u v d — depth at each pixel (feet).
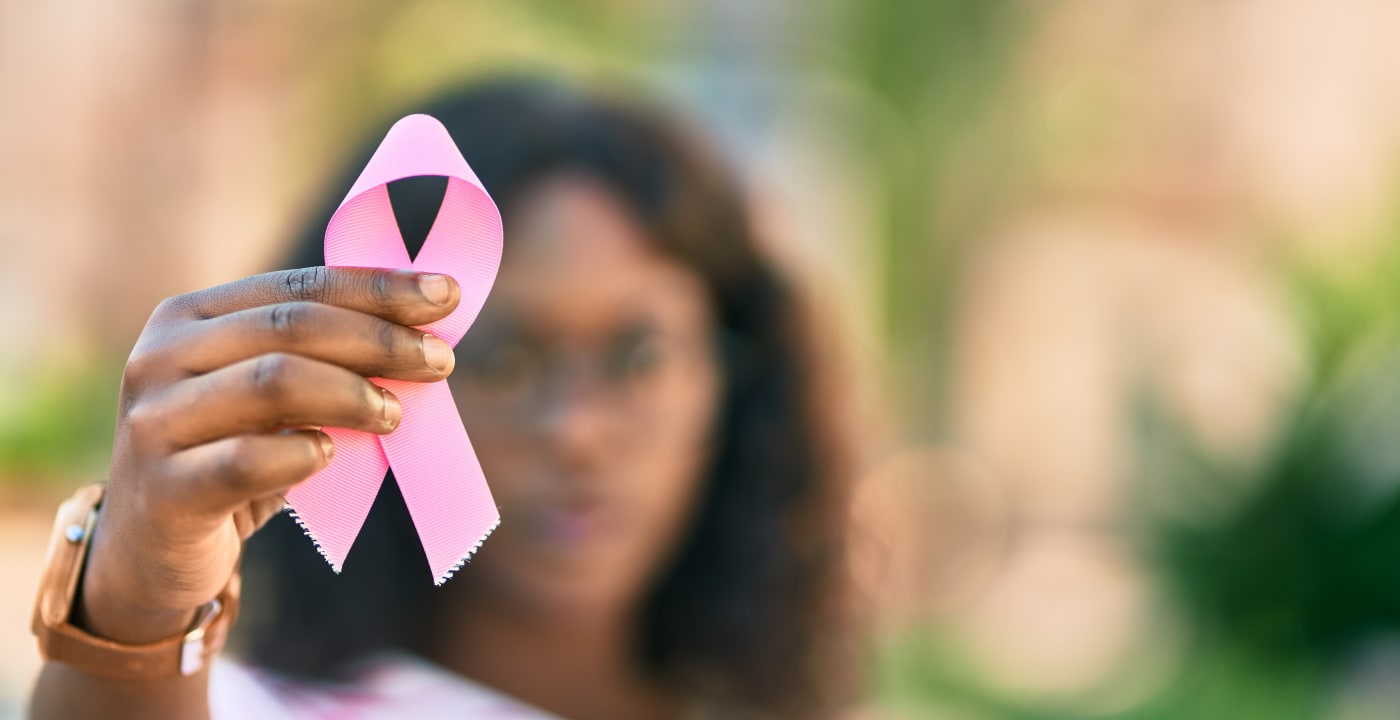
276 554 5.55
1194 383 21.08
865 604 7.64
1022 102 31.14
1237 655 18.35
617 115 6.06
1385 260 20.33
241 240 30.12
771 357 6.79
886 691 16.06
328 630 5.40
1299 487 18.63
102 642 2.96
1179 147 31.96
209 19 30.99
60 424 27.96
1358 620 18.20
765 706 6.77
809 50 29.07
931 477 28.19
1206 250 31.53
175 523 2.68
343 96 29.58
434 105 5.98
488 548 5.56
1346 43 31.37
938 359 30.96
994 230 31.40
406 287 2.65
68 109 31.45
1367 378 18.72
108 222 31.35
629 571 5.84
